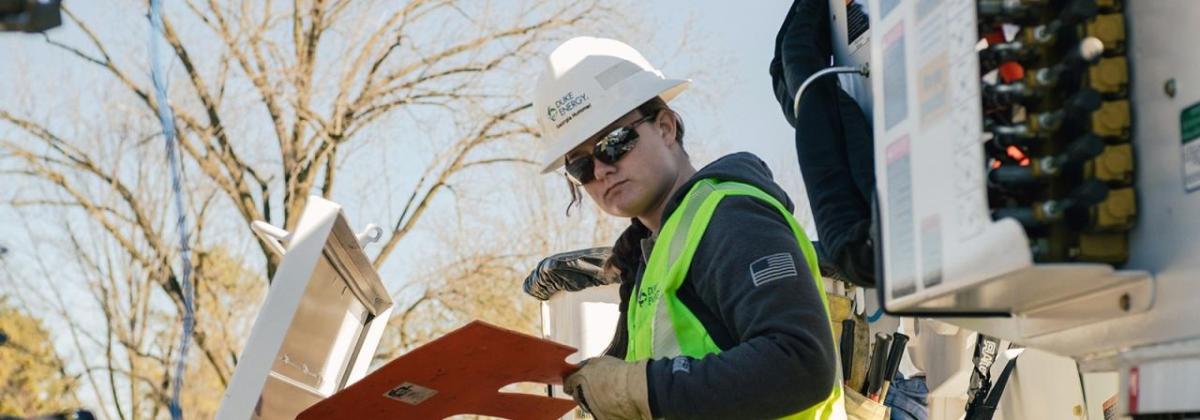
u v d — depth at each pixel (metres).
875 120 2.17
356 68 15.38
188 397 14.10
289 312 3.01
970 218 1.82
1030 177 1.91
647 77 3.14
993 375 3.88
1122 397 1.93
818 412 2.78
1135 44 1.89
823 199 2.72
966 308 2.16
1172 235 1.80
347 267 3.75
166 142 3.64
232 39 15.03
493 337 2.54
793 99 2.98
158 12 3.71
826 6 3.07
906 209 2.02
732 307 2.66
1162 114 1.83
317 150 15.21
